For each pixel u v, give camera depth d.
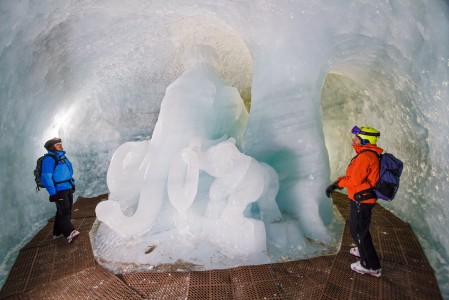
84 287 3.01
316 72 4.07
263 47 4.34
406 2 3.13
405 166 4.56
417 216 4.10
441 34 3.04
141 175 4.20
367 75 4.71
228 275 3.14
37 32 3.68
